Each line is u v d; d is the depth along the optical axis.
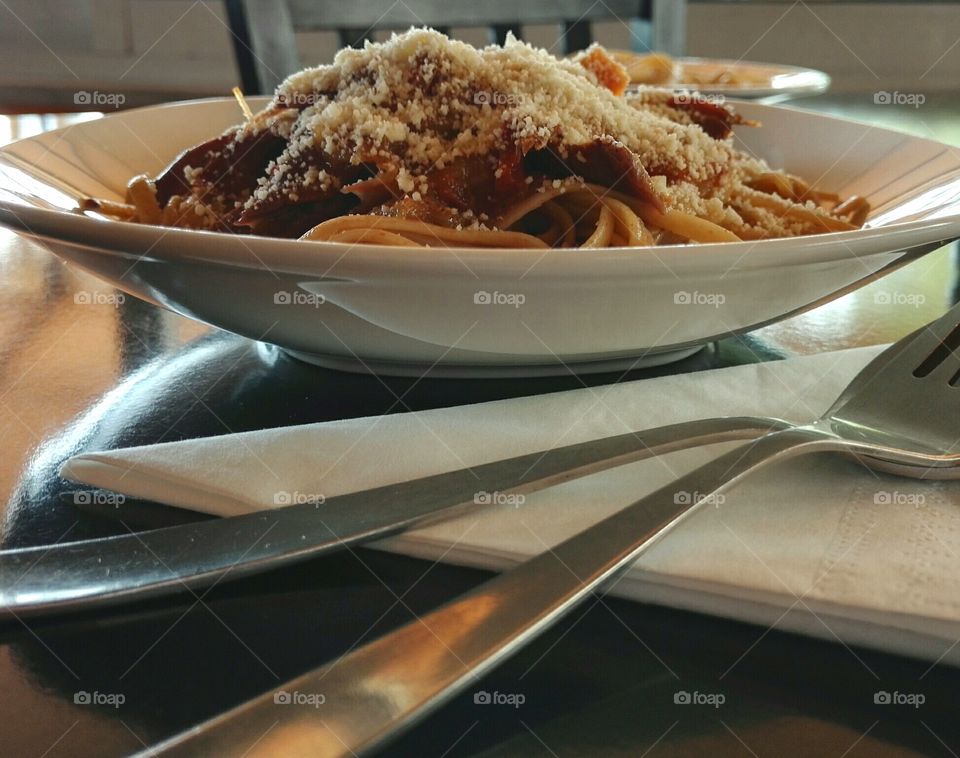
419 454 0.41
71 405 0.50
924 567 0.32
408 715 0.25
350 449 0.41
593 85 0.69
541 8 1.80
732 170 0.73
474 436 0.43
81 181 0.74
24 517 0.39
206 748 0.24
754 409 0.47
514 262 0.41
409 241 0.59
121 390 0.52
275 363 0.56
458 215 0.62
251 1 1.52
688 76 1.52
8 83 2.88
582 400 0.47
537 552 0.34
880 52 3.43
